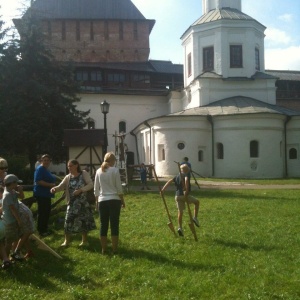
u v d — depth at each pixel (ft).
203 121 117.08
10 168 93.20
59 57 169.27
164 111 157.99
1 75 103.45
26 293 22.02
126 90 159.94
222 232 36.65
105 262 27.58
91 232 37.58
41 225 37.06
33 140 101.35
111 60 188.03
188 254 29.22
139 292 21.85
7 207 27.25
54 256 29.25
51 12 163.53
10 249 28.30
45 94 103.91
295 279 23.34
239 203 55.62
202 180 101.81
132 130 151.43
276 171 114.83
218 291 21.70
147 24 189.57
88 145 71.00
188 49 141.28
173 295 21.15
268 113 113.39
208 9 142.20
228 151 114.73
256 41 134.51
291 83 175.22
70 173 32.94
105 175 30.42
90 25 186.70
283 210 49.29
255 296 20.77
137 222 42.01
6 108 99.81
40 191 37.01
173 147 117.29
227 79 129.80
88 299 21.09
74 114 113.60
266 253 29.17
